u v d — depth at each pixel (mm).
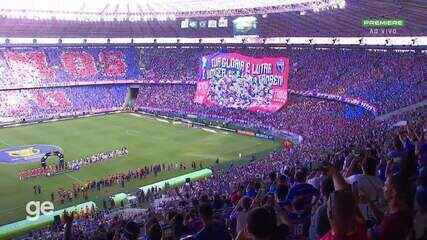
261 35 101625
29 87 102375
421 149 14500
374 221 8664
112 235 18188
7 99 97312
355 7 75312
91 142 76188
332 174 8711
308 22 90875
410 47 80062
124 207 46812
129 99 110938
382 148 21766
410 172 11641
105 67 114562
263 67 90938
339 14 81625
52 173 59344
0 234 41625
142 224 24984
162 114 99875
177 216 15328
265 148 71938
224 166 61000
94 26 114188
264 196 13039
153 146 73688
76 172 60250
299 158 44312
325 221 7539
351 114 76688
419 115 52250
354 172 12305
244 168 50344
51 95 103125
